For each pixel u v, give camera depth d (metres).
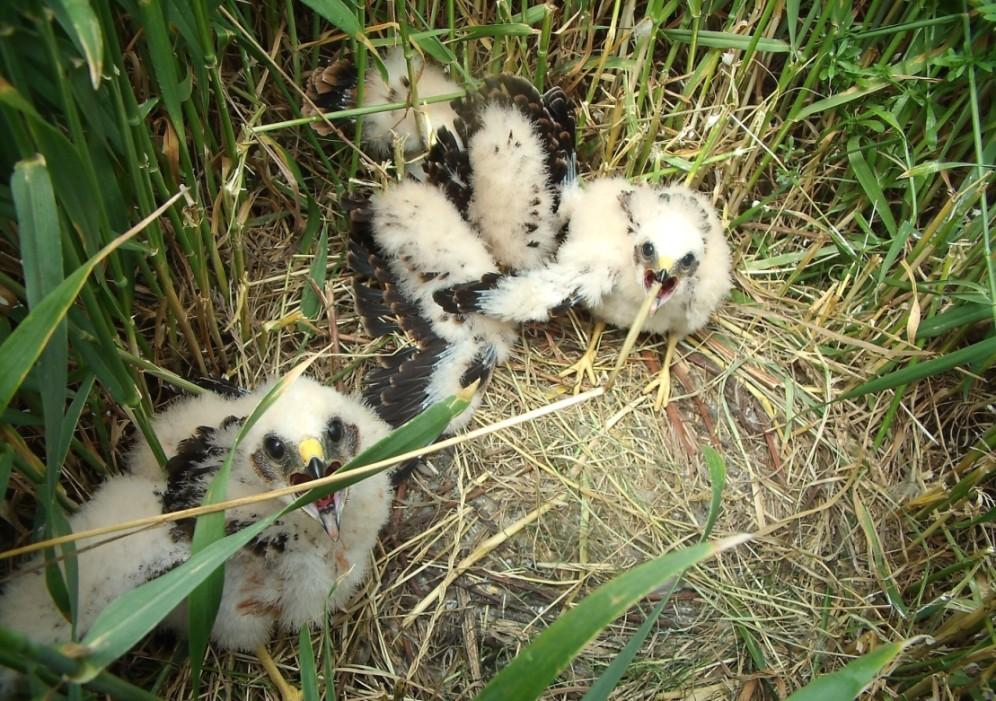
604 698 0.28
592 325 0.52
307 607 0.39
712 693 0.42
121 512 0.35
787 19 0.49
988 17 0.44
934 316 0.48
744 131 0.53
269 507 0.38
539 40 0.49
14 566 0.37
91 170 0.30
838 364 0.50
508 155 0.47
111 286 0.36
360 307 0.48
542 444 0.47
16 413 0.32
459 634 0.42
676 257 0.45
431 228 0.46
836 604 0.45
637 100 0.52
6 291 0.32
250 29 0.45
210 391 0.42
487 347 0.48
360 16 0.43
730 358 0.51
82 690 0.30
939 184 0.51
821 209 0.54
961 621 0.42
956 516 0.46
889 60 0.50
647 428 0.48
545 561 0.44
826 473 0.48
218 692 0.39
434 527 0.44
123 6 0.35
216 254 0.43
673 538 0.45
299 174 0.49
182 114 0.42
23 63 0.28
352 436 0.40
